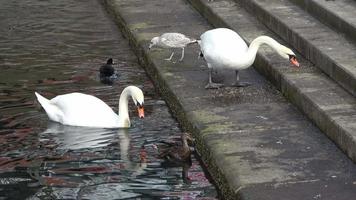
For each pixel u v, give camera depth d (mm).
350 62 13305
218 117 12875
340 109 12086
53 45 18359
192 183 11211
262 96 13852
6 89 15203
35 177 11367
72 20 20734
